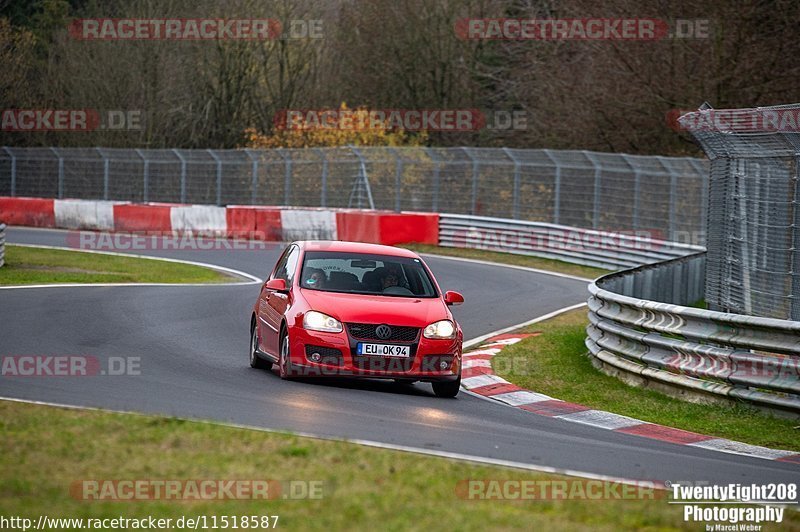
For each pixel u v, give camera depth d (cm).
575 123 12975
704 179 8488
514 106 16450
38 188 14862
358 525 1922
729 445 3231
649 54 11906
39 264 8731
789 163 4469
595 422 3556
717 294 5359
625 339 4494
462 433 3017
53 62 19062
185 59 18538
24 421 2780
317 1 18625
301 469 2358
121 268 8788
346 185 12212
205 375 3931
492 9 16562
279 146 15850
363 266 4191
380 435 2880
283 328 3922
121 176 14150
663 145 12225
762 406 3688
